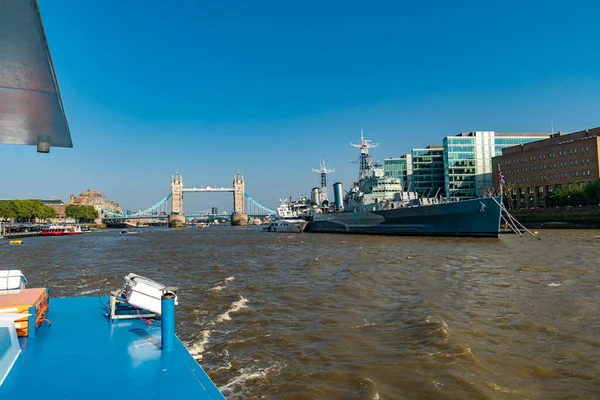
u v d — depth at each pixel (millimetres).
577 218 92312
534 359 12531
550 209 99625
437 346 13648
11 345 5977
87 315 8859
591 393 10289
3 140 7758
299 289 24438
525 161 126250
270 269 33750
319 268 33469
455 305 19297
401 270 30750
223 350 13969
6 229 137375
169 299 6637
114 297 8555
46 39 4562
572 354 12836
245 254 48312
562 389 10555
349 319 17562
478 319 16906
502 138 147250
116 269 36438
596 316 16859
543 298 20328
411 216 68750
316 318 17875
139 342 7023
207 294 23234
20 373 5605
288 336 15336
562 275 26875
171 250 57750
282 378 11602
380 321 17109
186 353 6488
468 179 145125
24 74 5297
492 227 57656
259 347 14258
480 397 10156
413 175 155125
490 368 11906
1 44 4590
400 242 57781
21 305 7277
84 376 5543
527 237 65312
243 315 18594
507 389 10555
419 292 22625
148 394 5047
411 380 11219
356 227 83500
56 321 8352
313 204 125312
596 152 103312
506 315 17391
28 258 50031
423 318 16906
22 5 3900
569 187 104000
